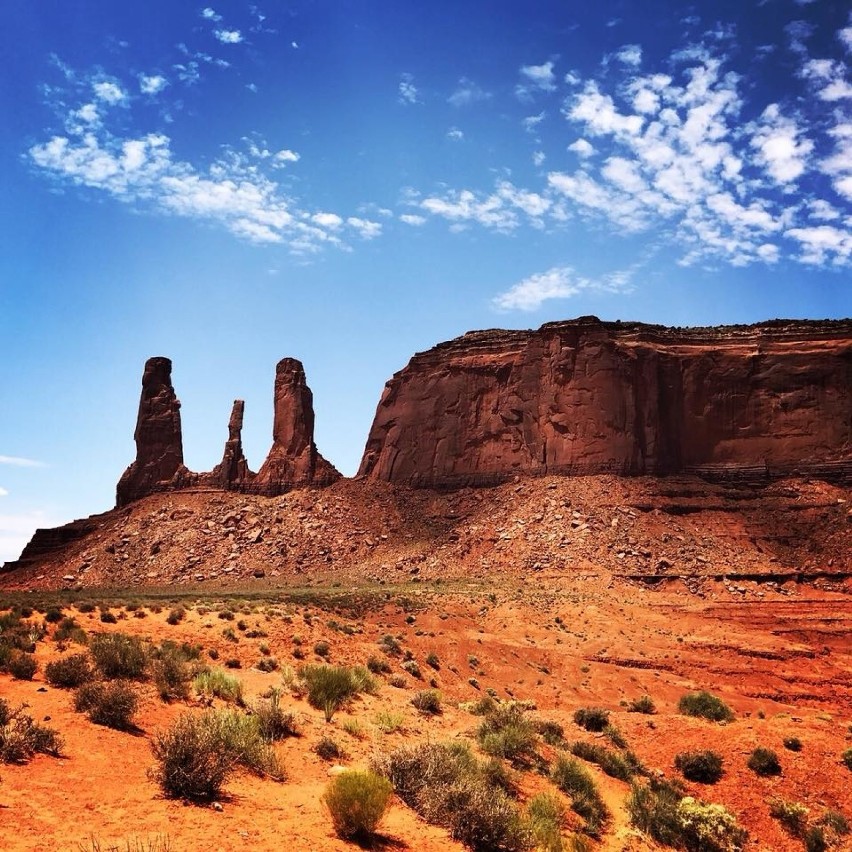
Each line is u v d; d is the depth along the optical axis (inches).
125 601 2101.4
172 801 548.7
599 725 1423.5
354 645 1658.5
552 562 3969.0
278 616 1705.2
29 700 735.7
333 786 577.0
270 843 506.3
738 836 933.8
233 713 773.3
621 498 4424.2
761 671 2551.7
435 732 1015.0
